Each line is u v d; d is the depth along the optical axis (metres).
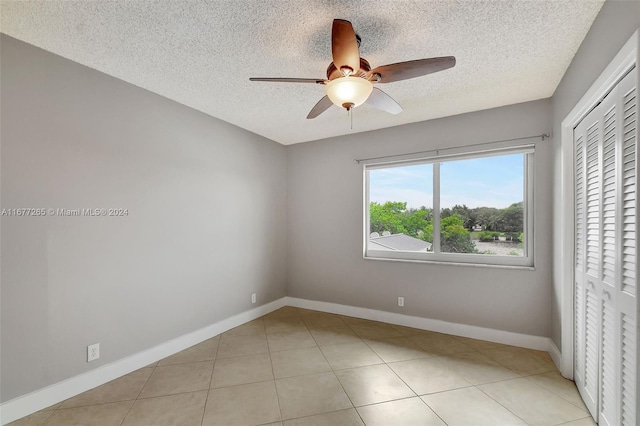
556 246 2.38
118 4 1.46
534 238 2.66
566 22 1.60
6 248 1.71
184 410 1.82
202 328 2.89
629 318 1.28
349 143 3.65
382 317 3.41
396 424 1.69
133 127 2.33
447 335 2.99
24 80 1.78
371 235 3.60
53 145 1.89
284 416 1.76
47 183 1.87
